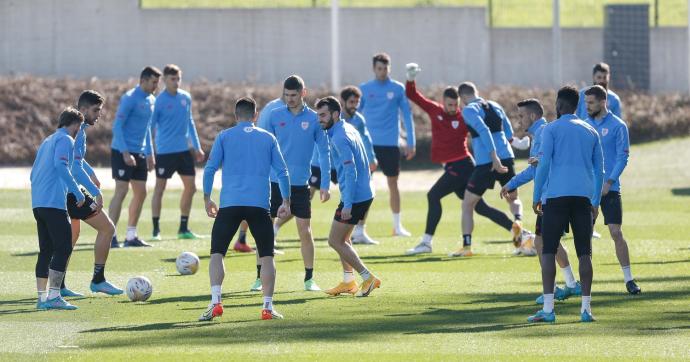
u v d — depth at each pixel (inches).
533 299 1617.9
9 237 2322.8
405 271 1919.3
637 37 4296.3
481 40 4303.6
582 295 1437.0
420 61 4311.0
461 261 2033.7
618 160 1659.7
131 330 1397.6
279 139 1760.6
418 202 2979.8
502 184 2128.4
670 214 2674.7
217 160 1466.5
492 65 4308.6
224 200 1459.2
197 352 1267.2
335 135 1631.4
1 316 1507.1
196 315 1502.2
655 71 4311.0
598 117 1692.9
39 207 1565.0
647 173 3334.2
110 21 4284.0
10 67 4286.4
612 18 4308.6
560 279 1820.9
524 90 4114.2
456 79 4315.9
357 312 1518.2
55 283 1565.0
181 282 1806.1
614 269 1904.5
